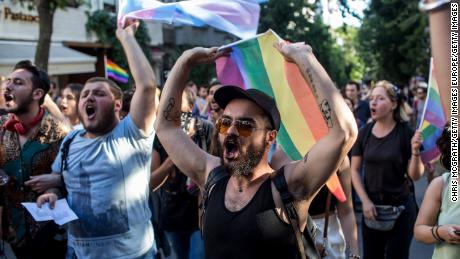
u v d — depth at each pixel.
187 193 4.34
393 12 25.62
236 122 2.20
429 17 0.93
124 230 3.13
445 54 0.92
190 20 2.95
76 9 17.86
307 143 2.75
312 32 23.30
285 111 2.77
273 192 2.16
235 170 2.20
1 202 3.57
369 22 26.48
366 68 40.34
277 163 2.92
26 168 3.54
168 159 4.07
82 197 3.12
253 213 2.13
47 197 3.08
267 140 2.24
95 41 18.81
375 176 4.37
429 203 2.84
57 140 3.62
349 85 10.84
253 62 2.80
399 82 28.42
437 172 5.64
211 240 2.21
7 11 14.78
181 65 2.63
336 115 2.07
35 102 3.54
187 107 4.38
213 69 22.67
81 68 16.69
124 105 4.61
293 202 2.13
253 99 2.19
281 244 2.12
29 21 15.74
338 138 2.06
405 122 4.44
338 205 3.63
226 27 2.92
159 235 4.41
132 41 3.17
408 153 4.30
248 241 2.12
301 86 2.68
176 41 24.97
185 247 4.61
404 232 4.29
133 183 3.16
